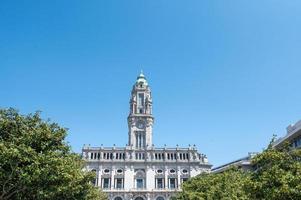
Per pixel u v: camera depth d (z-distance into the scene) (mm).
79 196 48250
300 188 35375
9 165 36812
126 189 143250
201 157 156625
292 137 81812
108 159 148875
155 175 147250
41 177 37312
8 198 39406
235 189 59875
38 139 40094
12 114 42094
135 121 160750
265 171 40125
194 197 65688
